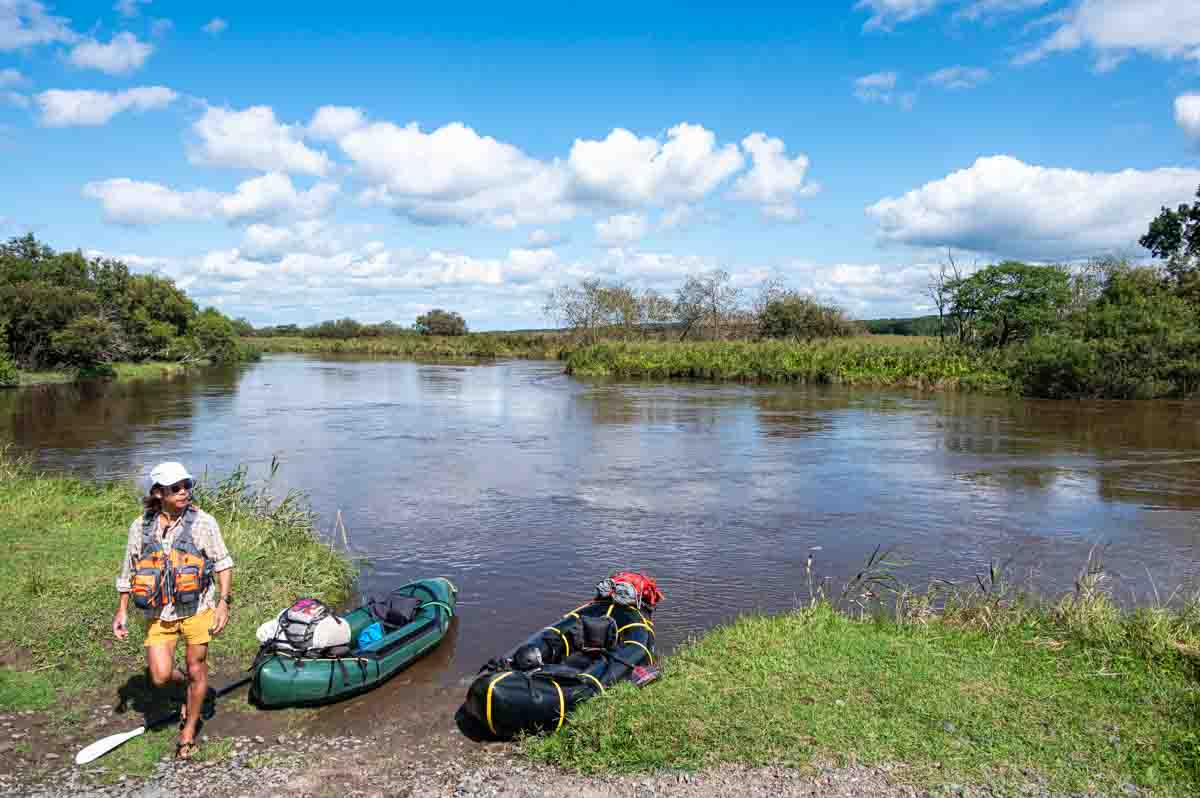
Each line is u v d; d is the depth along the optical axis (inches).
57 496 494.0
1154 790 188.5
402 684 287.0
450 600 347.3
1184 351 1243.2
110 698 251.8
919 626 305.4
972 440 877.8
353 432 954.7
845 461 757.3
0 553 366.9
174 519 212.1
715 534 503.2
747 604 376.8
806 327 2226.9
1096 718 224.2
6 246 2080.5
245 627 309.3
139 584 205.0
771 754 207.0
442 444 864.9
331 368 2459.4
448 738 241.3
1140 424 993.5
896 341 1809.8
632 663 270.8
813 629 302.7
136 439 880.9
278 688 253.4
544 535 500.1
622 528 517.3
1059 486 644.7
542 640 275.0
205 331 2682.1
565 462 756.0
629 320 2677.2
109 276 2228.1
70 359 1815.9
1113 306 1397.6
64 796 196.5
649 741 215.3
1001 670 259.4
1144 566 438.0
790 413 1136.2
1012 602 342.0
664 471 711.7
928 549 471.5
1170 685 245.9
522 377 1972.2
